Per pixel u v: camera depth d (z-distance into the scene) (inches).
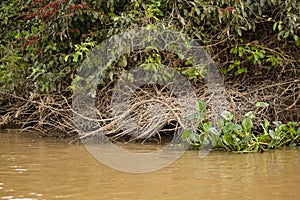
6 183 288.5
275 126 481.1
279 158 381.4
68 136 523.2
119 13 506.9
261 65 518.3
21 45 558.6
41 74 510.9
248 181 291.0
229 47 511.5
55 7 498.0
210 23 497.0
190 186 278.4
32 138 511.2
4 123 554.9
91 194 260.1
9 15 598.5
